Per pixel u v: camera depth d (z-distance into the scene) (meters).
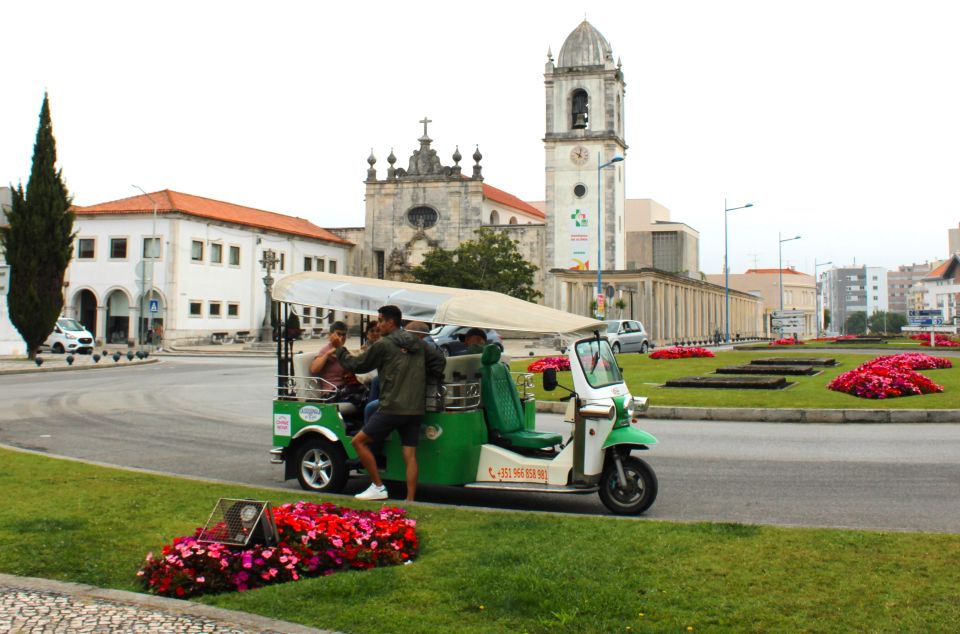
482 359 9.85
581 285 63.12
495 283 65.38
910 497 9.53
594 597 5.46
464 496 10.02
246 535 6.21
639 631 4.95
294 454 10.24
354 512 7.43
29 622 5.21
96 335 59.22
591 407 8.92
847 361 33.59
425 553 6.74
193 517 8.00
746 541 6.93
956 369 26.92
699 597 5.54
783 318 63.97
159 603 5.54
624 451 9.03
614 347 41.94
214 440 14.60
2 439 14.59
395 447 9.58
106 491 9.23
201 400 21.58
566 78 69.81
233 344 61.38
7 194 66.88
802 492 9.94
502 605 5.43
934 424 16.00
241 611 5.41
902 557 6.40
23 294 39.75
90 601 5.61
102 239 59.34
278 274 69.00
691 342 69.44
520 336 60.56
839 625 5.04
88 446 13.84
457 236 75.75
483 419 9.60
